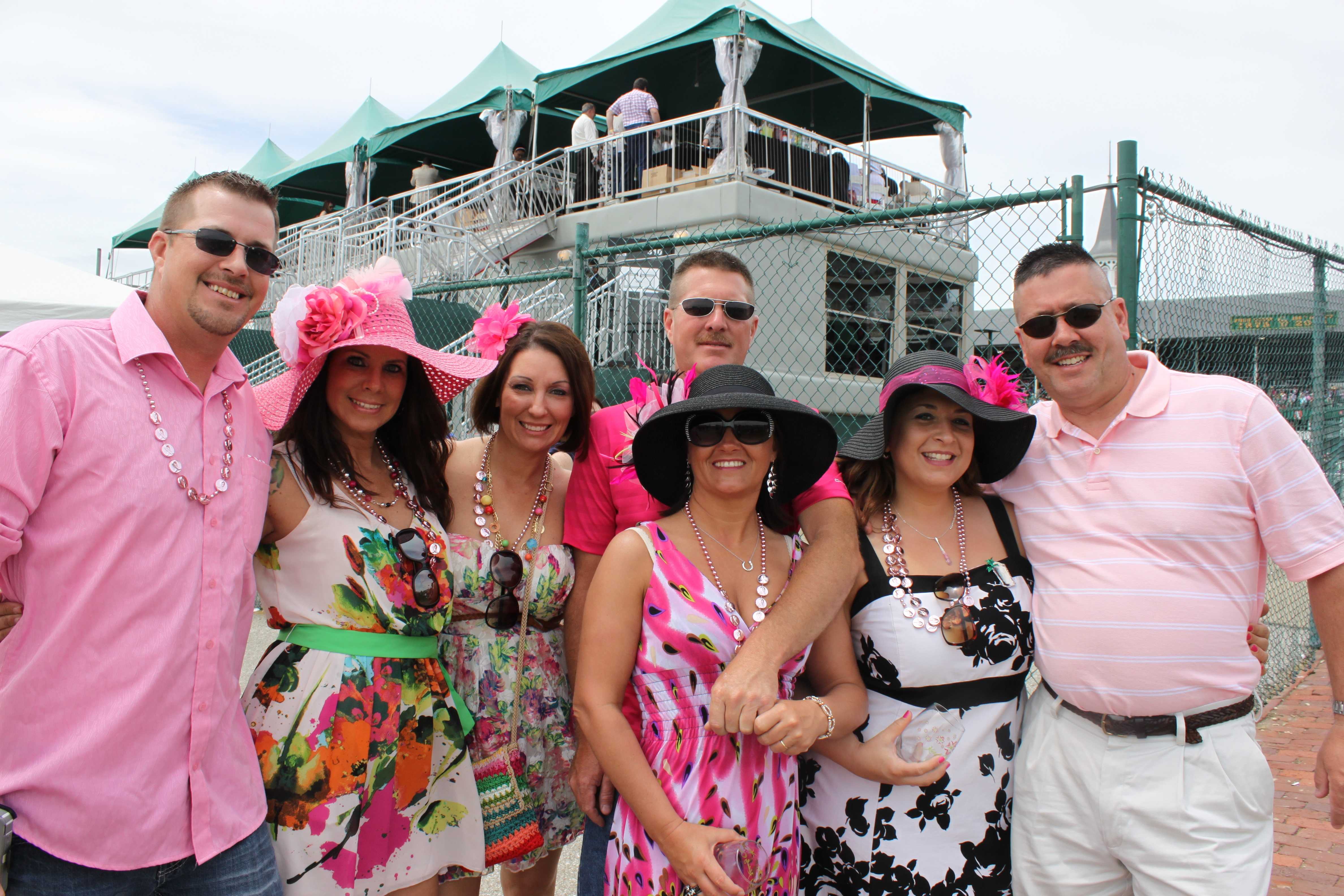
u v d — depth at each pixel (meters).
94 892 1.63
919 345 9.30
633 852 1.84
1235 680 1.99
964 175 13.09
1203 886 1.94
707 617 1.83
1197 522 2.01
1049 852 2.11
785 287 8.41
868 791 2.03
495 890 3.05
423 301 8.66
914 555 2.15
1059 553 2.14
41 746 1.62
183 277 1.77
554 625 2.36
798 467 1.98
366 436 2.15
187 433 1.78
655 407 2.06
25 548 1.64
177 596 1.71
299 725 1.91
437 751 2.10
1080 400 2.12
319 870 1.88
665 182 9.98
